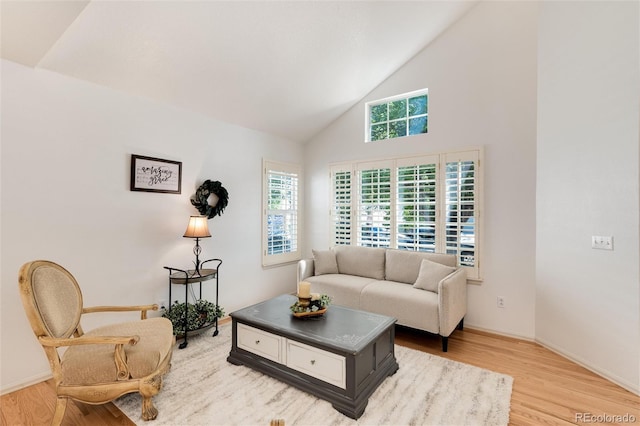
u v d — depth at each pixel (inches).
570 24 103.0
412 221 145.8
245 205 153.7
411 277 135.4
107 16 81.0
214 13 91.0
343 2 102.8
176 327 110.0
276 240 170.1
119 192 106.4
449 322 107.7
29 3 64.7
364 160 162.4
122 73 100.0
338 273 155.6
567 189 103.7
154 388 71.6
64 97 93.6
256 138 159.3
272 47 110.0
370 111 165.6
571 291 102.0
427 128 143.4
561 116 106.2
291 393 82.2
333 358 77.2
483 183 128.1
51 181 91.3
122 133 107.1
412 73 147.4
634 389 83.0
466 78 132.9
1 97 82.7
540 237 114.4
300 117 160.9
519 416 73.5
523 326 120.2
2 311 83.4
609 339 89.7
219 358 102.6
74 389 68.4
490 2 127.6
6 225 83.7
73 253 95.9
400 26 122.9
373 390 80.4
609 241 89.7
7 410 76.5
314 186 184.5
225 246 144.3
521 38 120.6
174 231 123.4
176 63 103.0
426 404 77.6
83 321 98.2
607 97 90.7
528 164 118.8
